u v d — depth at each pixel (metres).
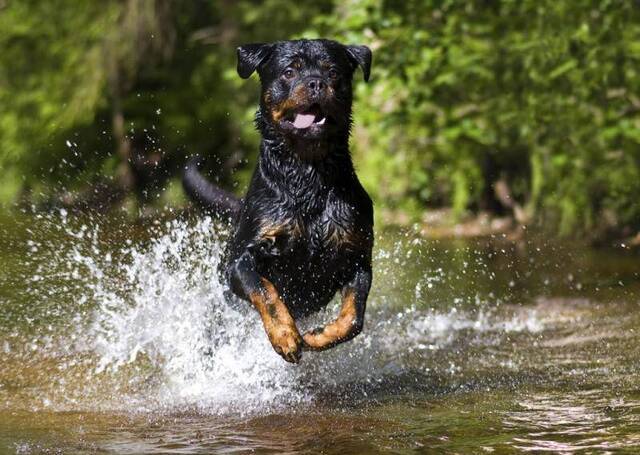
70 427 4.21
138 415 4.46
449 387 4.96
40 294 7.45
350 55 5.17
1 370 5.46
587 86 9.80
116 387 5.06
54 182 15.08
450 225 11.49
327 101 4.77
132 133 15.02
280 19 14.84
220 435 4.04
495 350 5.92
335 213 4.96
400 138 11.94
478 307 7.25
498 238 10.59
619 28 9.70
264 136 5.05
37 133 15.34
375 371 5.38
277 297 4.68
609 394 4.60
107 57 14.75
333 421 4.27
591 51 9.73
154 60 14.95
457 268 8.77
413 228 11.28
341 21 10.44
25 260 8.93
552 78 9.98
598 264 8.94
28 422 4.31
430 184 12.09
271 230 4.96
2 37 15.45
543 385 4.90
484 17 10.30
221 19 15.45
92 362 5.61
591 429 3.93
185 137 15.06
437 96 10.49
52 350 5.91
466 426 4.07
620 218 10.30
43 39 15.39
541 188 10.97
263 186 5.04
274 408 4.58
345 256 4.99
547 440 3.78
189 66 15.38
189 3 15.41
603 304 7.26
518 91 10.35
